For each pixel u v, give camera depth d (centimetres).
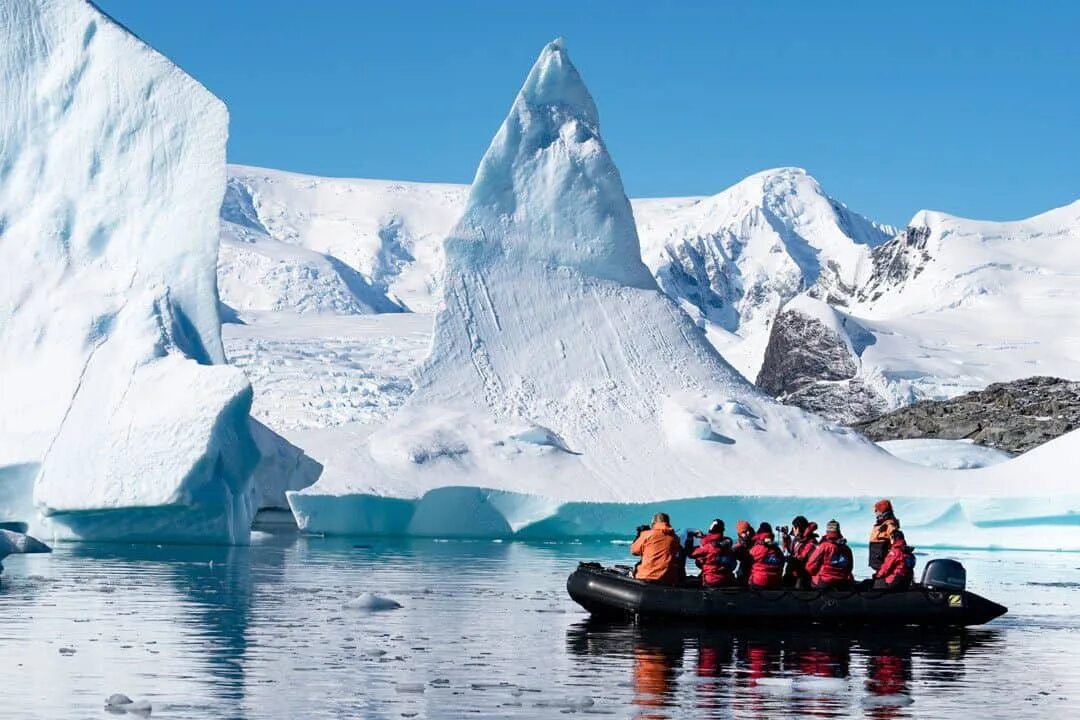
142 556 4372
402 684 1958
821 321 14975
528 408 6228
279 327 13962
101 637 2434
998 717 1841
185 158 5244
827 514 5853
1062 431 9562
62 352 4984
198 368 4781
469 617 2820
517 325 6444
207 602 3028
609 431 6153
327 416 9325
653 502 5694
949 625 2683
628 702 1886
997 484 6119
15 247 5231
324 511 5641
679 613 2644
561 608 2994
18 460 4822
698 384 6481
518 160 6656
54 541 4900
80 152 5319
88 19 5403
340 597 3188
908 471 6231
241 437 4788
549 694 1938
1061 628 2797
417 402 6206
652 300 6700
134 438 4675
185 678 2019
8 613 2775
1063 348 15350
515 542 5644
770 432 6306
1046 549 5825
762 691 1983
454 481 5744
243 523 5062
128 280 5131
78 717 1734
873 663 2262
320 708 1817
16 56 5394
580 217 6656
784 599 2631
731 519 5794
